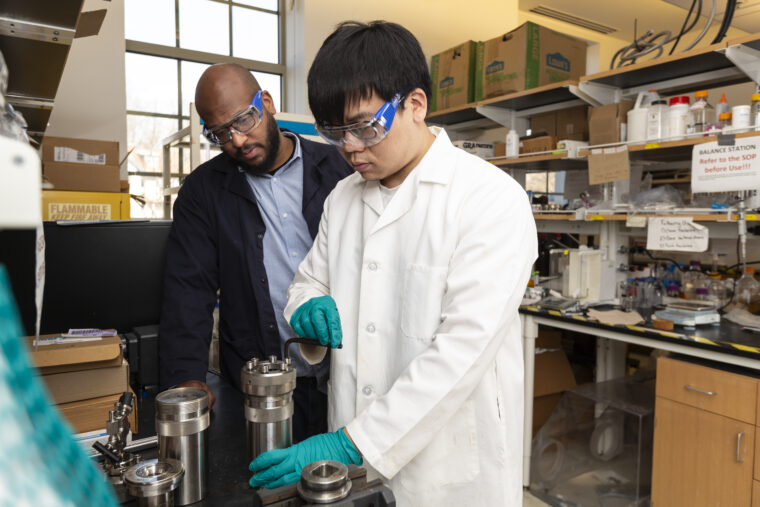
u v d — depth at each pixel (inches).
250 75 49.1
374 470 34.7
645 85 99.7
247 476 30.4
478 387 37.2
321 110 32.7
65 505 6.5
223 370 57.4
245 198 53.6
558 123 119.9
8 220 6.6
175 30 146.5
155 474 23.5
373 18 162.6
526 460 93.7
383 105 32.0
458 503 37.5
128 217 102.3
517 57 115.0
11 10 34.5
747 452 65.7
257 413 29.7
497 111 124.8
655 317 81.6
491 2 185.9
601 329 81.5
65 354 34.9
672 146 84.4
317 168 55.5
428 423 31.6
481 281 32.6
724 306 88.7
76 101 127.0
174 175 150.3
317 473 23.8
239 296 54.9
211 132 48.1
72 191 97.4
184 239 53.5
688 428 72.0
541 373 104.3
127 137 137.9
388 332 39.3
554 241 118.6
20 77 46.4
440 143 39.2
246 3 156.1
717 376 68.4
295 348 53.5
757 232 84.7
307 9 152.4
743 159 75.3
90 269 52.6
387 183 40.8
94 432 35.1
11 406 6.2
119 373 37.6
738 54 77.8
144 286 54.9
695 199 90.5
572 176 123.5
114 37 130.4
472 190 36.3
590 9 196.2
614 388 94.6
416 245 37.7
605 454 93.7
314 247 47.4
